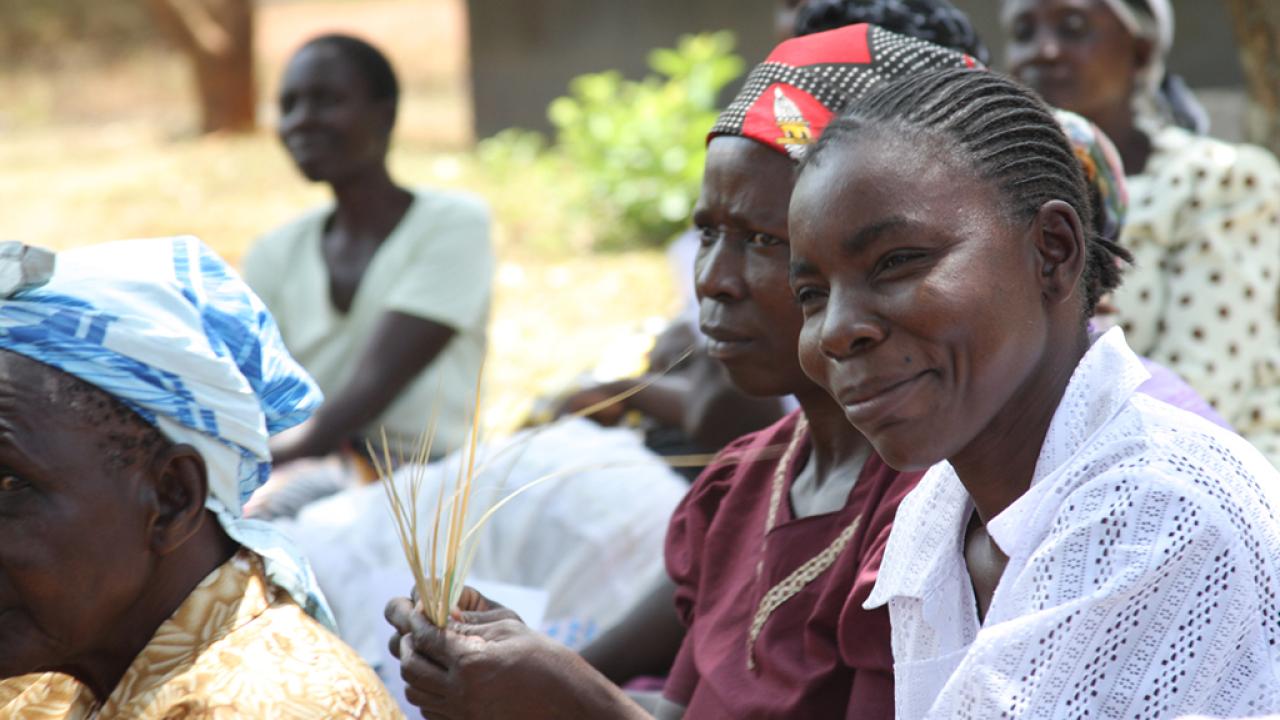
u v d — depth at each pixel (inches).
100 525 65.1
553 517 126.0
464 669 71.2
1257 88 179.5
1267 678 53.2
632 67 503.5
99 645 68.5
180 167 515.5
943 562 63.5
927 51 80.7
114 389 64.6
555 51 512.7
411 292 166.6
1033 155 57.7
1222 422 79.6
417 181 466.3
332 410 162.7
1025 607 55.3
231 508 69.2
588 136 411.5
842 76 79.0
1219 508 53.7
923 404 55.5
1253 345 139.7
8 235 430.6
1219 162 141.9
